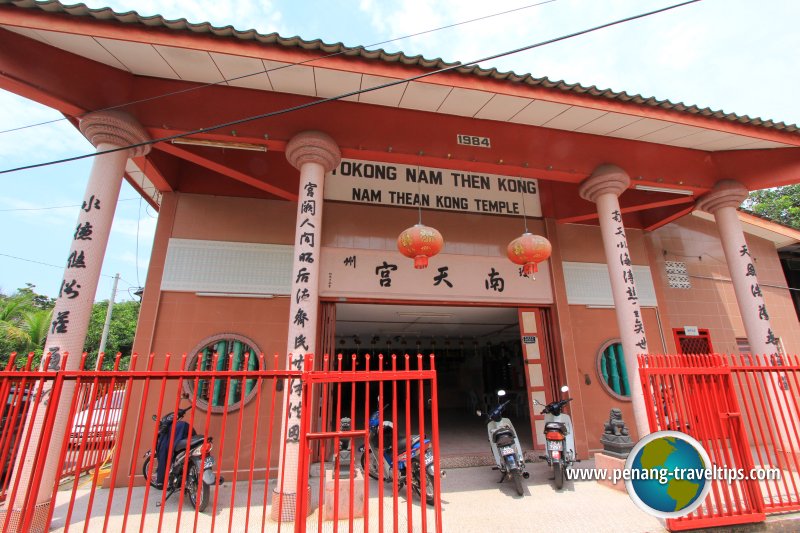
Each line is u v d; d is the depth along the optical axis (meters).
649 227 7.73
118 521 3.79
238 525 3.72
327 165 4.83
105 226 3.99
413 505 4.29
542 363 6.71
